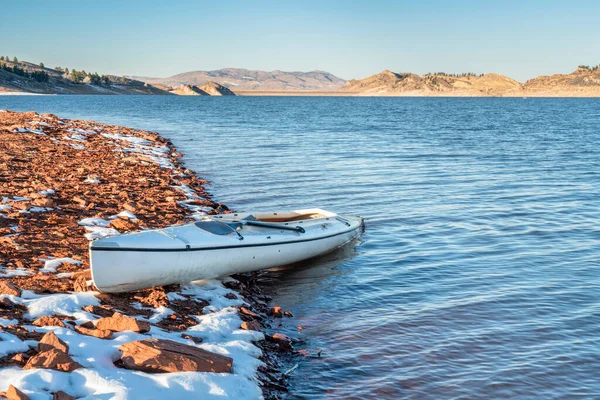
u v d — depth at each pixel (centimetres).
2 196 1816
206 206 2094
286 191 2627
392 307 1318
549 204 2456
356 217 1923
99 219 1662
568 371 1018
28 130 3756
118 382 756
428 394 941
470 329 1192
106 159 2980
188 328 1039
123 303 1120
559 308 1305
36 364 759
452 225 2083
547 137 5934
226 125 7062
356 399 922
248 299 1322
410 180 3000
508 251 1772
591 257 1706
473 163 3719
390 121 8756
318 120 8650
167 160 3278
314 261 1664
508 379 988
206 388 800
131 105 14138
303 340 1136
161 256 1212
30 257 1290
